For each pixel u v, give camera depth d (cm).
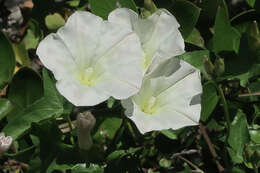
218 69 37
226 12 38
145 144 38
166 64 36
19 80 37
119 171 36
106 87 34
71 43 35
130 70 35
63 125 38
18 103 38
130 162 37
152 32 36
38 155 36
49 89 37
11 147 36
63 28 35
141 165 38
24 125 36
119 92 34
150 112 36
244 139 37
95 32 36
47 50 34
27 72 37
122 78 35
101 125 37
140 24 36
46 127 36
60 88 34
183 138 38
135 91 34
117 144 37
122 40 35
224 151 38
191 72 36
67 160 36
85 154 36
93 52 36
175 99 36
